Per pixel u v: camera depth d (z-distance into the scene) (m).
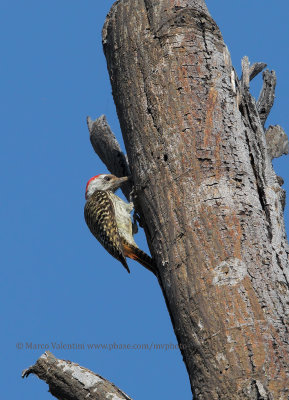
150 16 10.41
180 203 8.87
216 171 8.93
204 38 10.02
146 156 9.55
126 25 10.56
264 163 9.49
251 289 8.00
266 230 8.66
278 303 7.98
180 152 9.18
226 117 9.43
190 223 8.65
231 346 7.69
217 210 8.59
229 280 8.07
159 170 9.29
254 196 8.91
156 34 10.16
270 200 9.05
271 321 7.81
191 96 9.52
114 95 10.67
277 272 8.28
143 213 9.69
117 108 10.56
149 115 9.74
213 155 9.04
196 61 9.80
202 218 8.59
